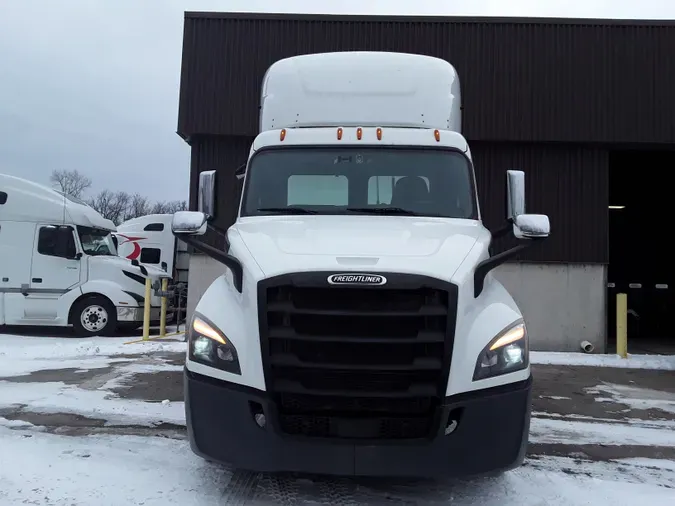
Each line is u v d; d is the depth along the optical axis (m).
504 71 11.45
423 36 11.48
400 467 3.23
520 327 3.52
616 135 11.34
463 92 11.45
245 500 3.75
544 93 11.42
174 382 7.43
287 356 3.30
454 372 3.25
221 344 3.44
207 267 11.67
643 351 12.05
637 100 11.37
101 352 9.95
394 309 3.30
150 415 5.83
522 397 3.37
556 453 5.07
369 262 3.43
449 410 3.23
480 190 11.59
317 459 3.25
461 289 3.35
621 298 10.63
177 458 4.54
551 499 3.94
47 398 6.48
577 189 11.60
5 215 12.53
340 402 3.31
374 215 4.55
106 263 12.70
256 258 3.61
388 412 3.29
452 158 4.84
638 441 5.48
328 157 4.84
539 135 11.38
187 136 11.66
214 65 11.53
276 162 4.87
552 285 11.55
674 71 11.38
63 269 12.51
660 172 15.88
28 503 3.68
